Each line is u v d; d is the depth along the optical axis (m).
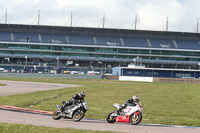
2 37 130.50
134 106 16.47
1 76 91.94
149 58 135.38
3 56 128.88
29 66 124.62
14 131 12.66
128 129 15.02
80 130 13.60
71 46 132.50
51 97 34.19
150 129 15.37
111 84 65.00
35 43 129.62
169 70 99.25
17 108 23.39
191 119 20.02
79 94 17.19
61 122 16.70
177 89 51.09
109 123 17.08
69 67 127.12
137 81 80.88
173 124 17.83
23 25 135.00
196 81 75.50
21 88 48.56
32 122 16.23
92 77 94.56
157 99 34.19
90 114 20.91
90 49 133.62
